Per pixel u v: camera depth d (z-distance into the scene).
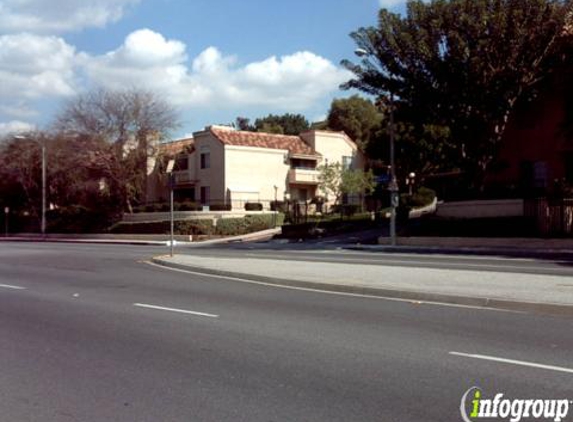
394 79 33.62
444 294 11.98
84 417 5.61
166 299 12.80
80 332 9.45
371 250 29.81
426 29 31.98
